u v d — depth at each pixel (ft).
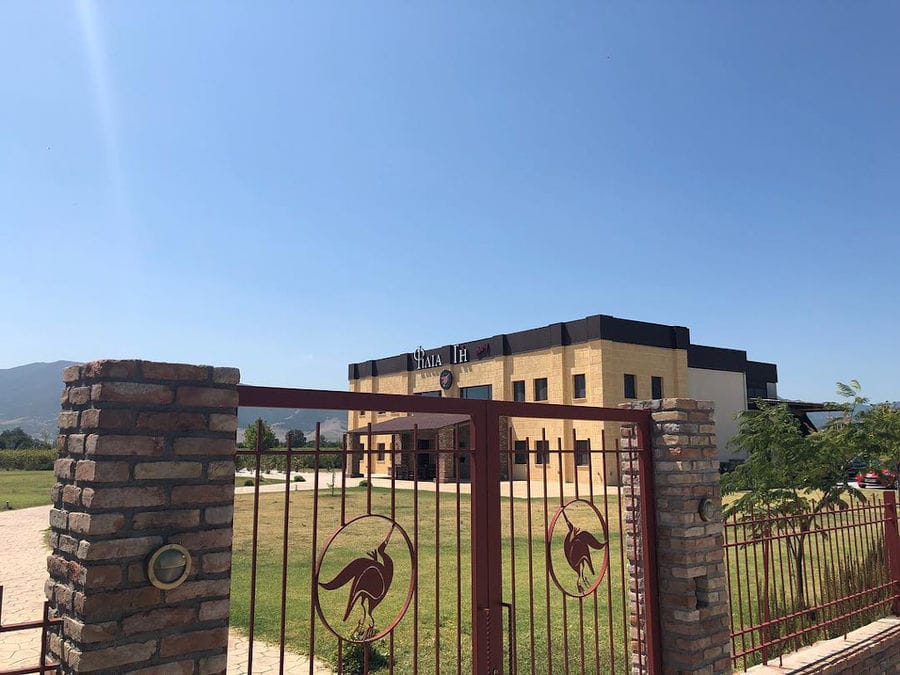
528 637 21.94
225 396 8.80
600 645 21.09
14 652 21.97
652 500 15.56
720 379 118.73
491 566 12.34
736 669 17.79
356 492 89.51
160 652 7.83
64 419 8.52
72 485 8.10
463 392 122.01
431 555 39.01
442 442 101.19
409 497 79.61
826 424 27.07
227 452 8.73
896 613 21.86
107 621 7.50
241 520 58.95
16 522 57.41
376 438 130.00
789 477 25.57
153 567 7.77
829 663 17.78
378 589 10.91
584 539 14.42
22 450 169.07
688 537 14.93
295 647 21.86
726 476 27.30
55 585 8.13
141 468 7.95
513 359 113.29
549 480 100.83
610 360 99.14
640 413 15.69
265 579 32.50
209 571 8.35
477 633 12.00
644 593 15.33
